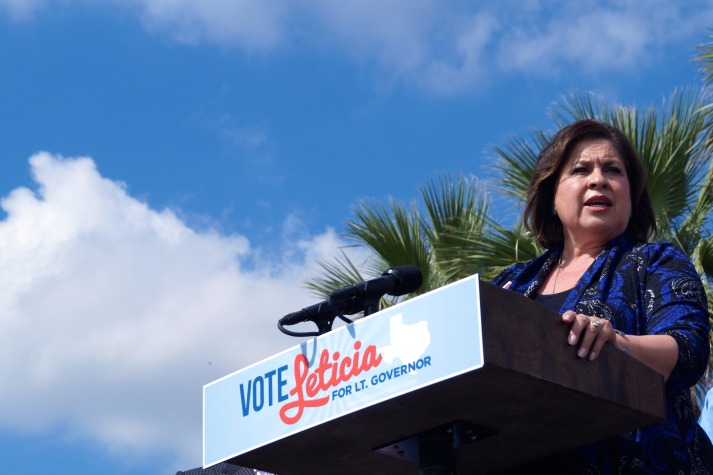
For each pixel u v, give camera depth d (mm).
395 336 2469
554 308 3264
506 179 10672
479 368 2297
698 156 10594
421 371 2396
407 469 3029
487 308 2344
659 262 3188
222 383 2895
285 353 2734
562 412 2600
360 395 2512
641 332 3086
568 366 2473
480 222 11133
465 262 10562
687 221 10781
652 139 10555
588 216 3461
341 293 3072
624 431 2721
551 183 3678
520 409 2572
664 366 2773
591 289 3211
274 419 2723
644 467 2865
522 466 3006
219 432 2865
